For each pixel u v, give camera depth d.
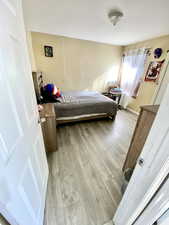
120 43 3.86
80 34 3.06
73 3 1.67
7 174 0.49
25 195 0.68
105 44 3.99
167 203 0.50
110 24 2.34
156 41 3.01
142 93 3.56
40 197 1.00
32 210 0.78
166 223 0.57
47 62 3.57
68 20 2.25
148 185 0.57
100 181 1.43
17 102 0.65
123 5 1.66
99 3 1.65
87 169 1.60
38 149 1.06
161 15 1.85
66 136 2.37
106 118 3.32
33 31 2.95
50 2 1.66
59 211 1.11
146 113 1.07
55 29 2.74
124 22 2.20
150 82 3.26
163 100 0.45
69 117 2.66
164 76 2.70
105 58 4.20
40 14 2.02
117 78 4.68
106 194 1.29
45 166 1.33
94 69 4.23
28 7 1.79
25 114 0.77
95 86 4.51
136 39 3.27
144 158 0.57
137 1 1.54
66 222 1.04
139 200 0.65
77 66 3.97
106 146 2.12
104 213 1.11
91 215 1.09
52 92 2.73
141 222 0.67
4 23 0.53
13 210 0.54
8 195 0.50
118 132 2.62
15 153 0.58
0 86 0.48
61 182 1.39
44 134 1.73
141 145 1.18
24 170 0.68
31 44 3.08
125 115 3.65
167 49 2.78
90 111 2.78
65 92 3.66
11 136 0.55
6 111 0.52
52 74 3.75
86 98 3.12
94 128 2.74
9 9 0.59
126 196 0.77
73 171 1.56
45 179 1.26
